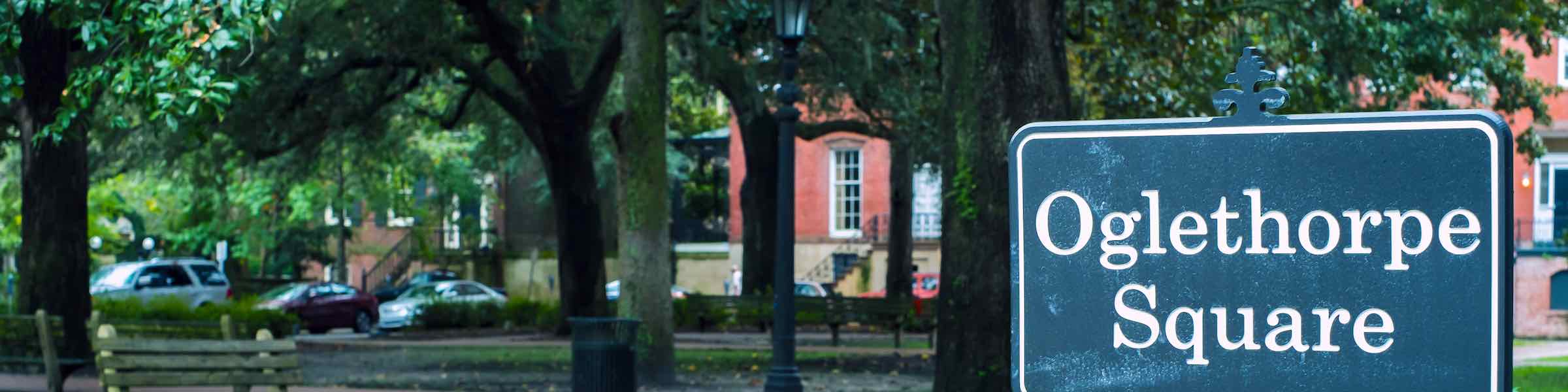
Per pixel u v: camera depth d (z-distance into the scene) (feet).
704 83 105.09
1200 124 7.66
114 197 162.61
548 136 96.17
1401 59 74.23
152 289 126.11
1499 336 7.10
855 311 89.66
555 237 190.70
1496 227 7.11
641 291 59.62
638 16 60.34
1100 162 7.83
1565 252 116.88
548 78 93.50
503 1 87.97
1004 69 36.27
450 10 86.63
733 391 57.11
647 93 60.03
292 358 32.12
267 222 166.20
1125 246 7.77
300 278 170.91
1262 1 68.44
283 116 84.33
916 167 127.54
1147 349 7.70
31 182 63.67
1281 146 7.52
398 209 164.66
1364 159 7.38
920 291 158.40
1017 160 8.02
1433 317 7.23
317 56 85.46
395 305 128.47
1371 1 70.59
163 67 41.52
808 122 136.46
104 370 29.86
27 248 63.77
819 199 176.55
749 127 121.80
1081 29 60.44
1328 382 7.39
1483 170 7.16
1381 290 7.32
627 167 60.44
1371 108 78.84
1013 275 7.99
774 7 52.19
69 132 46.98
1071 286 7.86
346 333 130.41
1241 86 7.64
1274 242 7.51
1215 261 7.59
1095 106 70.79
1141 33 68.03
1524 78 89.30
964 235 36.83
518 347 88.38
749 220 123.44
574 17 93.71
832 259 174.40
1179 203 7.68
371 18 82.07
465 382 59.06
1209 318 7.59
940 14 37.60
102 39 43.73
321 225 171.73
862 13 79.41
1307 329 7.44
